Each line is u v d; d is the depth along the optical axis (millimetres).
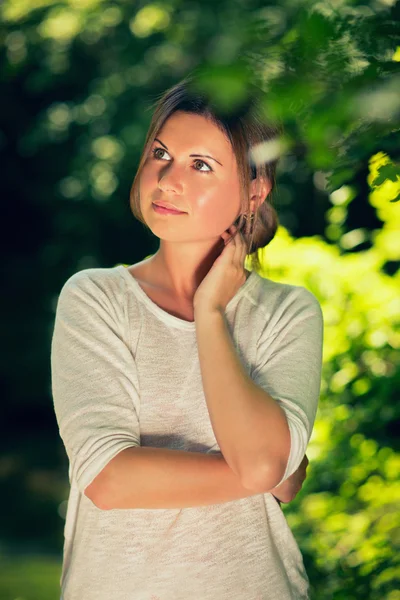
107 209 16062
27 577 10477
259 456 2457
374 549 4570
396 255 5582
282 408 2566
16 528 12961
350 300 5441
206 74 1842
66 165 17516
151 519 2516
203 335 2557
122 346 2600
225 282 2631
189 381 2600
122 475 2443
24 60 15742
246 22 2271
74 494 2602
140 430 2582
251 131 2604
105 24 14922
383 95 2100
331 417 5332
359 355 5410
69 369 2592
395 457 5246
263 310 2734
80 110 15758
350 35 2516
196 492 2453
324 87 2152
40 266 18484
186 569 2506
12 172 18000
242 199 2672
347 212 5746
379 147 2641
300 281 5449
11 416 18734
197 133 2584
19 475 15734
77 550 2562
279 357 2693
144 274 2752
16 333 18578
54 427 18703
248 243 2797
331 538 4871
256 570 2564
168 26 14242
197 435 2592
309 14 2209
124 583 2504
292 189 13266
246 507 2582
